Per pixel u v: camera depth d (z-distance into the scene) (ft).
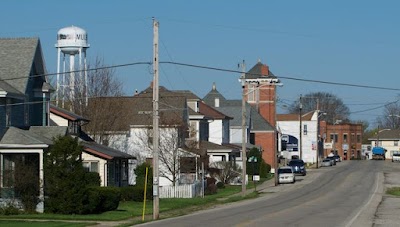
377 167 403.95
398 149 652.89
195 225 114.01
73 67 248.73
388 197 201.36
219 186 258.16
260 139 401.29
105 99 256.93
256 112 409.69
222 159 291.99
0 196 144.36
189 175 238.27
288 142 505.25
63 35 244.42
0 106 160.04
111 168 199.11
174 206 170.71
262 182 293.64
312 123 510.58
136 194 181.78
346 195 211.61
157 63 139.23
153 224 119.85
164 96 264.11
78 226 117.19
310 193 223.92
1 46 179.01
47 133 168.45
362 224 113.80
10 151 149.18
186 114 262.67
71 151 143.43
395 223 116.06
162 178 236.43
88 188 143.84
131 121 253.24
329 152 620.90
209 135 314.14
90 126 249.75
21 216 136.05
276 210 150.41
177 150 233.76
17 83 171.83
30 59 175.22
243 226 109.60
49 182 142.92
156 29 138.92
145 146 249.55
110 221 129.29
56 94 266.16
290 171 282.97
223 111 376.68
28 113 175.52
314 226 109.50
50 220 128.57
